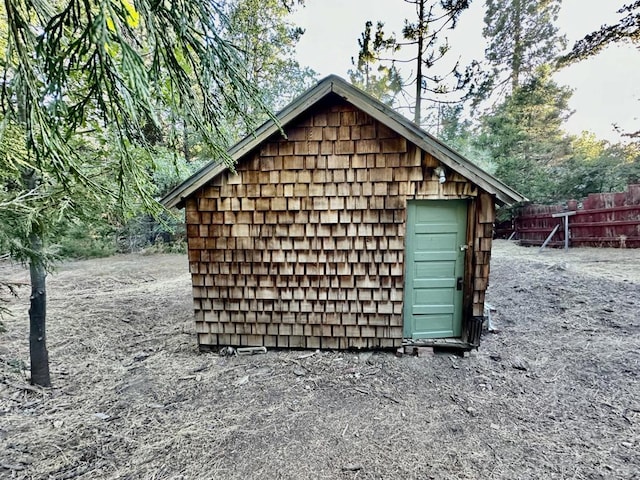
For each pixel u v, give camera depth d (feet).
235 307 12.77
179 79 5.45
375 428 7.94
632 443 7.14
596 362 10.82
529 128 44.16
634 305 14.99
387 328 12.25
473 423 8.06
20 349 12.67
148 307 18.80
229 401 9.29
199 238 12.63
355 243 12.09
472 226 11.62
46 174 7.22
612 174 33.76
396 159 11.61
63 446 7.30
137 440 7.56
